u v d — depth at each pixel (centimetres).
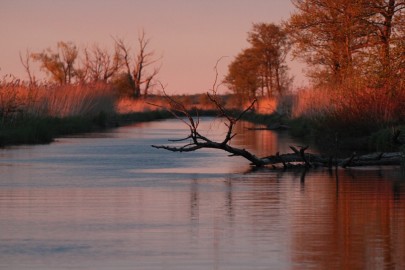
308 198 2261
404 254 1500
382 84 4616
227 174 2994
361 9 5375
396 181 2692
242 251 1531
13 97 5541
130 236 1681
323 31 6272
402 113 4397
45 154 4041
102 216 1944
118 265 1420
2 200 2234
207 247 1570
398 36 4797
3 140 4888
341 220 1870
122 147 4638
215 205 2125
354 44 6019
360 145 4288
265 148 4484
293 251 1528
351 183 2638
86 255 1499
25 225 1816
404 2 5344
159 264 1427
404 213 1975
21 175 2947
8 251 1534
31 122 5594
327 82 6488
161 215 1959
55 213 1994
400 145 3800
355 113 4522
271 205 2125
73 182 2705
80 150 4359
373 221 1858
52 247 1573
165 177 2886
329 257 1477
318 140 4909
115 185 2616
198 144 3136
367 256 1484
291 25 6431
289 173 3017
